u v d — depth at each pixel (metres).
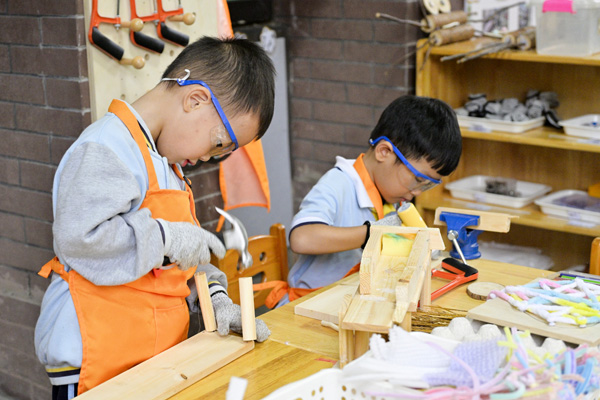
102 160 1.11
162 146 1.27
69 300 1.20
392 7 2.71
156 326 1.25
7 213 2.06
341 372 1.00
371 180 1.77
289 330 1.30
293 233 1.68
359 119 2.91
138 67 1.83
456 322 1.17
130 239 1.10
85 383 1.18
